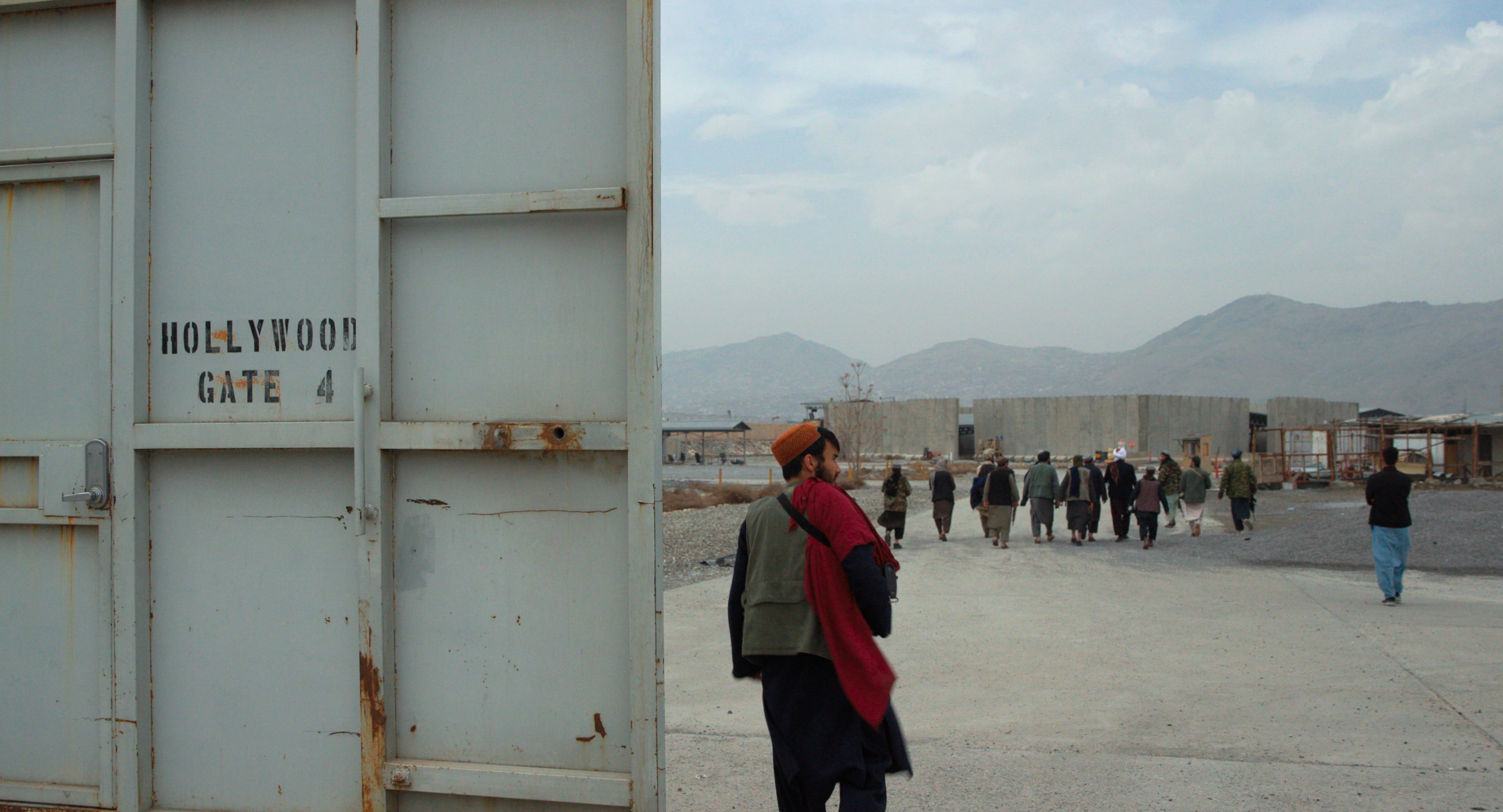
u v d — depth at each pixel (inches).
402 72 111.5
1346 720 218.7
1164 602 400.5
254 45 115.6
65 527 117.2
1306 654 289.6
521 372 108.4
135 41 115.4
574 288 107.9
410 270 110.3
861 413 2898.6
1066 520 936.3
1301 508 1019.3
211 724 114.4
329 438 110.6
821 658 124.0
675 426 3415.4
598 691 106.2
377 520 107.2
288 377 113.6
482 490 108.3
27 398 118.6
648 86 104.9
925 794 174.2
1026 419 3491.6
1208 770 185.9
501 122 109.7
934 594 430.3
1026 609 386.9
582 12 108.8
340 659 112.0
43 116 120.3
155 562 115.8
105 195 116.5
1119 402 3277.6
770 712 127.2
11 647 118.0
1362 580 466.3
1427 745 199.2
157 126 117.1
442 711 108.6
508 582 107.7
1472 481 1488.7
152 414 116.0
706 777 184.7
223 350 114.9
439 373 109.5
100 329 115.6
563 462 107.0
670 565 538.6
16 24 121.0
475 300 109.3
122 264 115.0
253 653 113.8
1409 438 1729.8
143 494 115.3
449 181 110.4
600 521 106.3
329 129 113.8
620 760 105.5
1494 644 302.5
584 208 105.0
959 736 211.6
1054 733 212.5
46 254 119.0
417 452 109.0
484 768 106.3
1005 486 657.6
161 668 115.6
